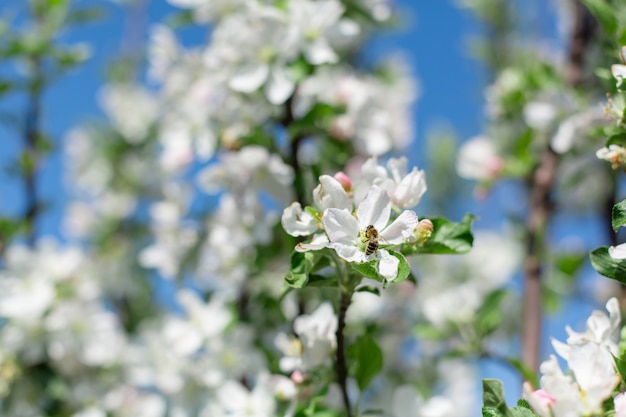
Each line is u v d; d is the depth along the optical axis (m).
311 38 1.07
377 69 1.61
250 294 1.24
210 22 1.18
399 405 0.87
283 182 1.08
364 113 1.15
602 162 1.25
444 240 0.77
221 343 1.17
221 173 1.12
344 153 1.15
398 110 1.44
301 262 0.75
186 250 1.32
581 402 0.70
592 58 1.21
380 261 0.72
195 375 1.20
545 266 1.32
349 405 0.83
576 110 1.14
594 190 1.35
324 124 1.13
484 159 1.32
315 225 0.75
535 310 1.21
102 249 1.80
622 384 0.71
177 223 1.33
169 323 1.22
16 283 1.31
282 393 0.84
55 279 1.34
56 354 1.30
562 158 1.25
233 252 1.20
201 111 1.18
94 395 1.31
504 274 1.79
